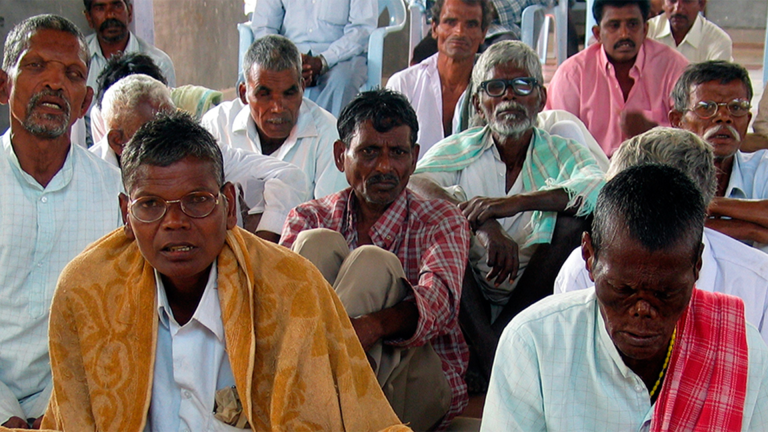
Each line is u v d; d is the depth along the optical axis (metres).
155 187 1.89
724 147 3.52
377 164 2.99
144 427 1.98
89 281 1.99
